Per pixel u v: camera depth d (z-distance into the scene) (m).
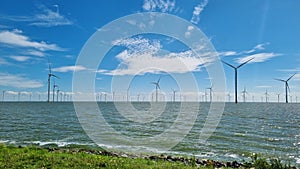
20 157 15.26
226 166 19.22
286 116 85.69
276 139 36.94
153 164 15.76
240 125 55.19
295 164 23.33
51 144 30.94
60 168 13.33
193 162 18.11
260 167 15.41
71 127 48.47
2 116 76.69
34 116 77.25
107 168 13.69
